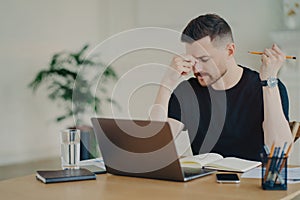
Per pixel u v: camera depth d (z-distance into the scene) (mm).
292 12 3320
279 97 2039
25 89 3340
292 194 1422
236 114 2256
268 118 2012
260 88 2260
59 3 3559
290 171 1776
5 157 3223
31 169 3344
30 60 3363
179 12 3779
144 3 3912
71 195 1439
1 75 3188
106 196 1421
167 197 1394
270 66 2039
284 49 3367
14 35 3262
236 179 1583
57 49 3533
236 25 3541
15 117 3279
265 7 3424
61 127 3547
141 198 1390
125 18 3957
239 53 3539
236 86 2289
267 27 3426
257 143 2203
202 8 3682
